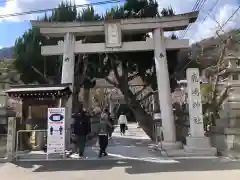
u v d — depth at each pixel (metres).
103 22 14.44
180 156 11.62
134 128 34.72
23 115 13.55
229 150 12.16
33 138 13.81
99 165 10.20
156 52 14.27
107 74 20.08
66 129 13.39
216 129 13.61
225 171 8.80
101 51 14.51
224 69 14.93
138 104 19.56
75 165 10.29
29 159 11.55
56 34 14.84
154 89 19.53
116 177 8.31
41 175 8.87
